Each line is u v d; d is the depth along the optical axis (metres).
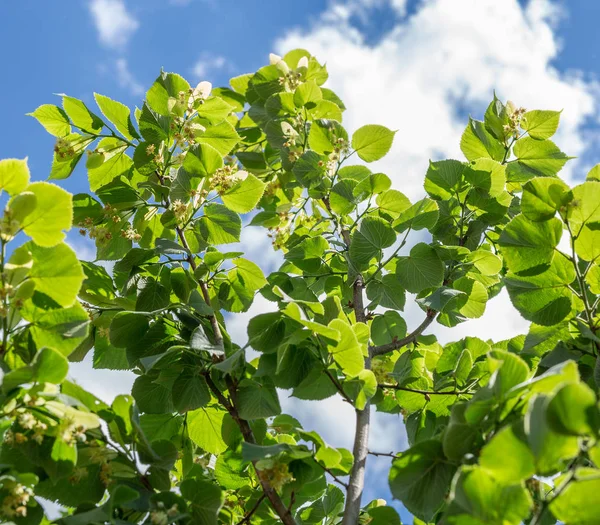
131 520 1.49
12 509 1.40
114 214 1.87
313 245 1.90
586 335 1.54
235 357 1.56
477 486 1.28
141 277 1.79
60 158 1.88
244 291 1.84
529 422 1.22
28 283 1.43
